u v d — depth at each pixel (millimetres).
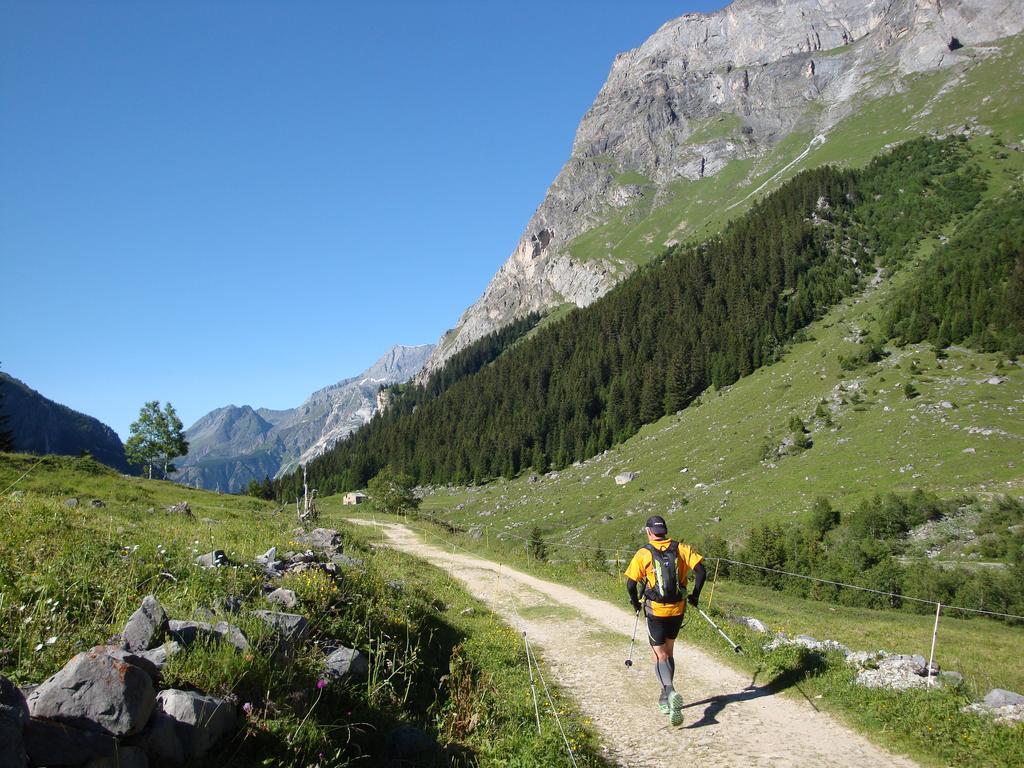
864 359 108625
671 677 7891
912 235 155500
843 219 173125
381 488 75062
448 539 45000
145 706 4277
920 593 45250
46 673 4949
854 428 89312
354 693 7016
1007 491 62594
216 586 8352
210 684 5355
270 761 4883
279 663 6414
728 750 7121
